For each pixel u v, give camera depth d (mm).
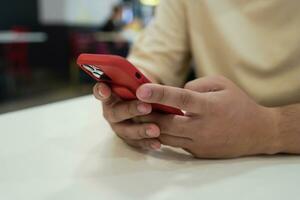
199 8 702
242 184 344
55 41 5703
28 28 5699
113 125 451
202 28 710
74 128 519
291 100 604
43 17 5699
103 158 410
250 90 633
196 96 368
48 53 5699
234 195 322
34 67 5605
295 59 588
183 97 359
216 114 381
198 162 401
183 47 758
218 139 392
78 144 456
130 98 398
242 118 393
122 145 454
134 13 5562
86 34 4766
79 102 672
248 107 401
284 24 595
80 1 5738
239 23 647
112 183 344
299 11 575
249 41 632
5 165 386
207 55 709
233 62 660
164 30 746
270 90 614
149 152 431
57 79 5016
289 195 323
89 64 352
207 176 362
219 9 672
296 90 595
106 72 358
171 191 329
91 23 5949
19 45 4621
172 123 392
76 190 330
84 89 4293
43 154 420
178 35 749
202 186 339
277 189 335
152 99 349
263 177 361
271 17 604
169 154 425
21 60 4711
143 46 738
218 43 684
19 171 371
